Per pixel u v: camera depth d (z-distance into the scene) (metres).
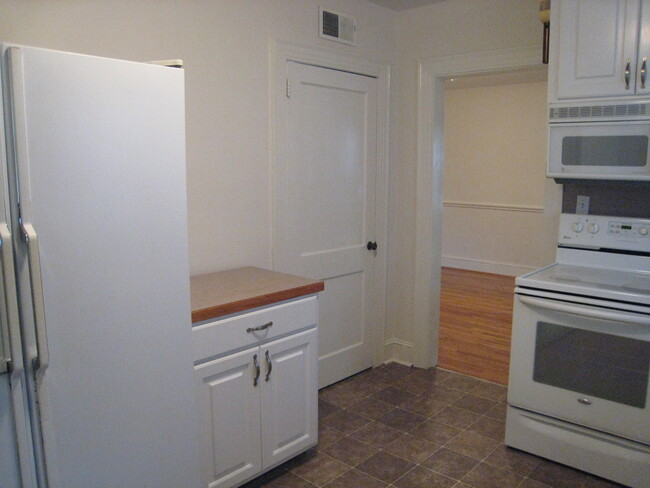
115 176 1.54
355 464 2.49
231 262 2.71
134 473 1.70
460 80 5.89
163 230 1.67
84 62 1.45
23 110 1.34
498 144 6.46
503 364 3.74
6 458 1.42
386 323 3.72
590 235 2.78
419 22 3.42
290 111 2.89
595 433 2.37
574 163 2.59
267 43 2.74
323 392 3.26
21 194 1.36
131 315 1.62
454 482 2.35
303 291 2.35
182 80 1.66
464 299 5.48
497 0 3.10
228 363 2.07
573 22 2.51
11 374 1.38
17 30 1.90
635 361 2.22
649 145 2.38
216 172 2.58
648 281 2.45
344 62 3.15
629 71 2.38
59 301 1.47
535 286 2.46
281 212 2.90
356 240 3.41
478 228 6.76
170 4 2.32
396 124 3.58
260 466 2.27
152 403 1.71
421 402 3.13
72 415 1.53
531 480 2.37
